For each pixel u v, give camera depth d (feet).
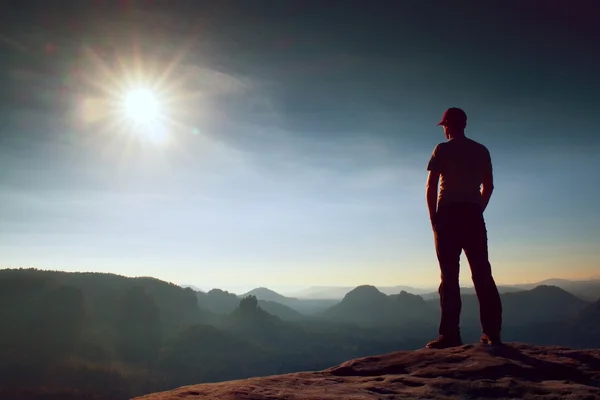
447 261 22.11
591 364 16.30
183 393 11.95
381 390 13.64
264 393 12.36
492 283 21.40
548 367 15.61
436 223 22.75
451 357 17.04
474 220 21.94
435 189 22.95
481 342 21.24
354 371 16.76
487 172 22.99
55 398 562.25
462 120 23.31
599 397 12.50
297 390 13.10
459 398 13.00
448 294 21.90
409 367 16.57
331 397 12.27
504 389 13.35
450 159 22.53
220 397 11.45
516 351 18.21
